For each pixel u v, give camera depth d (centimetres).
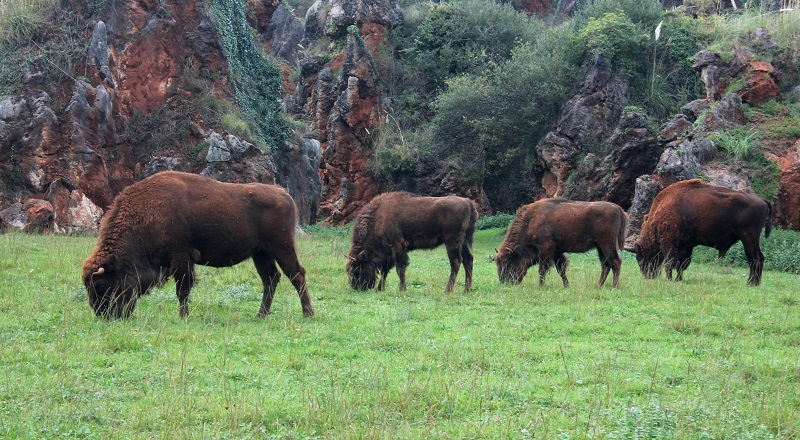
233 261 1155
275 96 3547
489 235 3356
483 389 777
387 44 4641
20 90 2731
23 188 2611
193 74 3094
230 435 645
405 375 839
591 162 3347
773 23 3412
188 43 3116
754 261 1669
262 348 961
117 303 1091
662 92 3653
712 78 2975
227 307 1238
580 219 1580
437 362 902
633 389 800
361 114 4391
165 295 1284
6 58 2816
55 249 1825
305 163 3631
